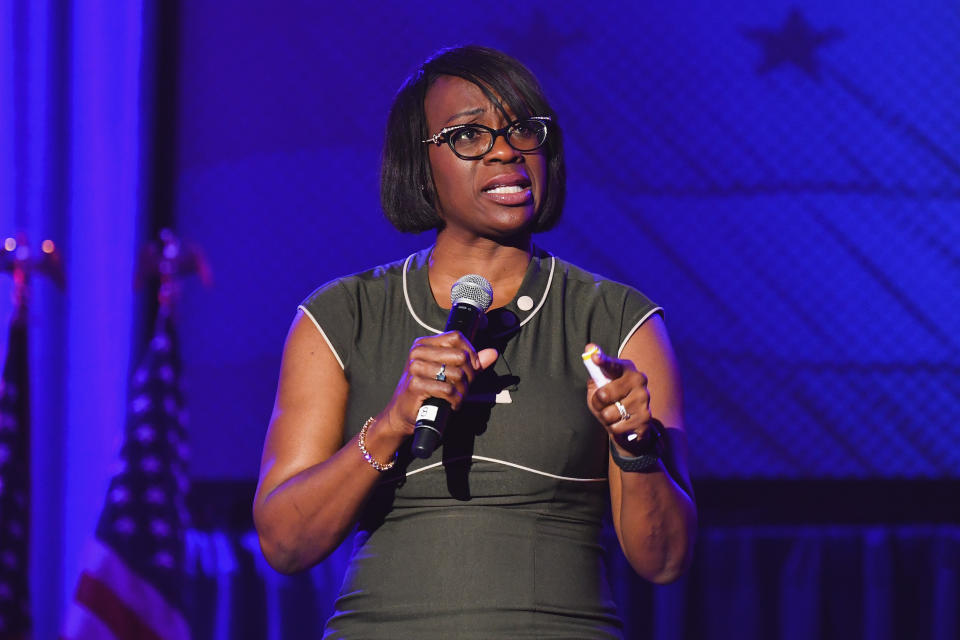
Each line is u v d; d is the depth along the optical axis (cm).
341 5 1273
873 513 1151
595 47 1228
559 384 480
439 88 512
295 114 1264
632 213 1202
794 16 1217
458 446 470
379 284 521
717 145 1205
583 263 1200
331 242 1245
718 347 1180
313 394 497
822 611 1123
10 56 1245
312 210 1251
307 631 1146
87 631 1004
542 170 509
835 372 1173
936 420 1162
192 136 1270
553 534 470
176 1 1283
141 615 1012
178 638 1023
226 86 1274
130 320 1215
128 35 1266
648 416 430
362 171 1252
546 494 470
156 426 1064
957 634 1105
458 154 498
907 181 1192
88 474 1189
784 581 1129
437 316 502
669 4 1228
